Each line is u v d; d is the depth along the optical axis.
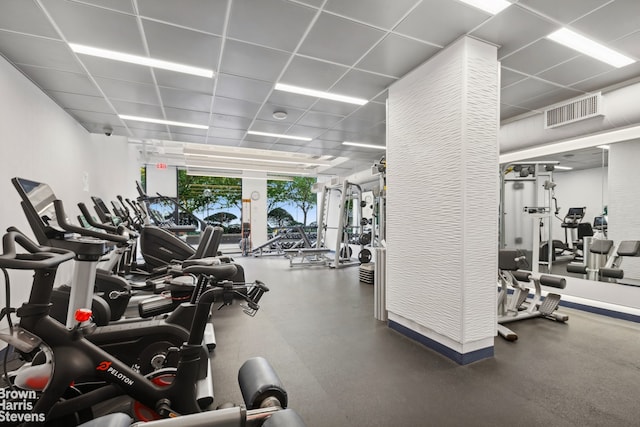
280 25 2.40
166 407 1.40
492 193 2.65
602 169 4.36
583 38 2.58
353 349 2.79
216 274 1.41
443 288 2.68
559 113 3.91
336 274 6.68
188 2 2.13
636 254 3.97
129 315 3.69
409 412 1.89
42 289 1.29
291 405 1.95
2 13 2.22
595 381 2.25
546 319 3.73
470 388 2.15
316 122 4.88
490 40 2.60
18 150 3.02
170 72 3.17
